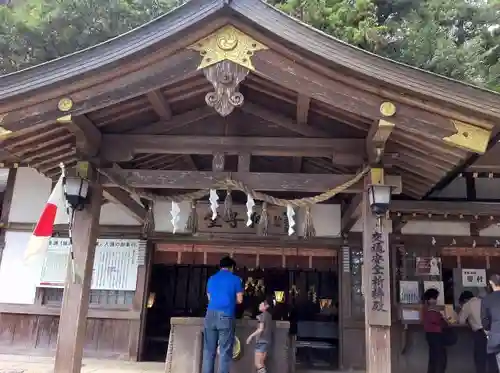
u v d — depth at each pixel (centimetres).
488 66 988
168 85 568
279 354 725
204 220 1025
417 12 1029
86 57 530
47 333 986
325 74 523
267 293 1446
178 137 642
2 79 531
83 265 609
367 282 587
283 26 515
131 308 993
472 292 983
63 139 627
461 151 545
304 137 639
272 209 1022
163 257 1062
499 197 952
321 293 1429
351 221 891
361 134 630
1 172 1085
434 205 916
